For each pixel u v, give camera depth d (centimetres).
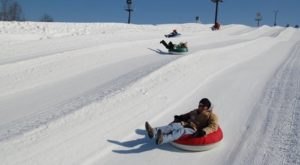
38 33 2334
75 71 1410
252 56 2041
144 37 2595
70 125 782
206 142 711
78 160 649
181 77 1297
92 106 902
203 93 1148
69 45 1911
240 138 789
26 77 1262
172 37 2808
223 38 3186
